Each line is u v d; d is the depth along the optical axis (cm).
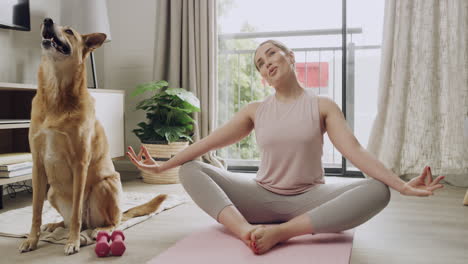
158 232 178
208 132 356
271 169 171
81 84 165
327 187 164
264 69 168
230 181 170
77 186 161
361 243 162
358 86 350
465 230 182
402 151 317
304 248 146
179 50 358
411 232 178
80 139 160
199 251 145
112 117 317
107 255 148
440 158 310
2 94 272
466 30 296
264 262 132
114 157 321
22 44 291
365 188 148
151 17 377
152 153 318
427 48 307
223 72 384
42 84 159
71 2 319
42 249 158
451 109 303
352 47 349
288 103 168
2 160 226
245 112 178
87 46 169
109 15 388
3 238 174
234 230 151
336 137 160
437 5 305
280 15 371
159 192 277
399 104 312
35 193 161
